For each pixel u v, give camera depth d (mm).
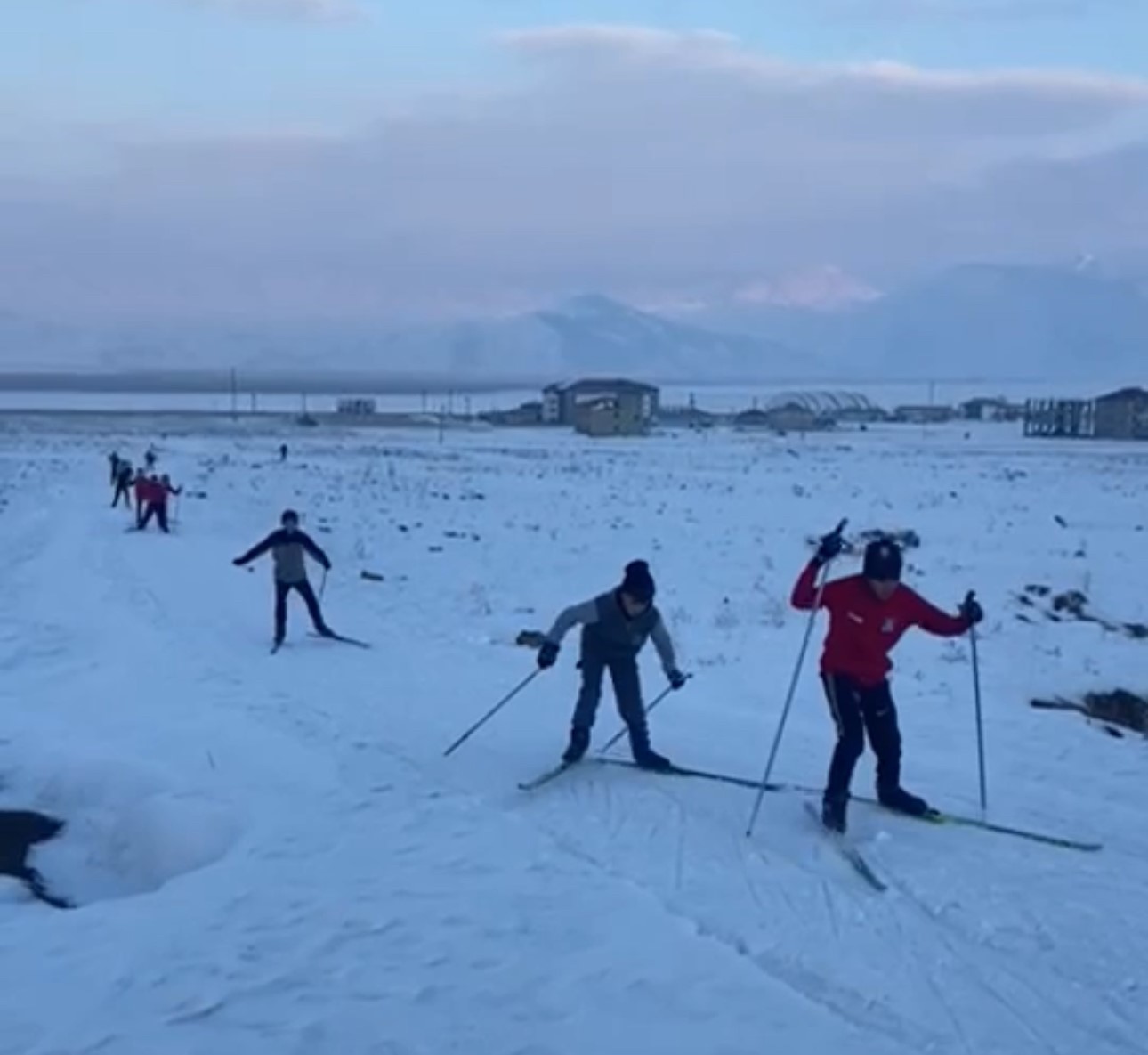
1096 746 12008
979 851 8391
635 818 9039
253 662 15172
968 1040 5844
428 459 65562
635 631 10141
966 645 17359
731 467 61938
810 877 7891
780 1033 5871
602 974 6484
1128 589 24312
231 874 7965
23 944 6961
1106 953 6816
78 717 12312
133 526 32625
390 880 7852
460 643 16953
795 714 12867
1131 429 98125
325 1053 5684
